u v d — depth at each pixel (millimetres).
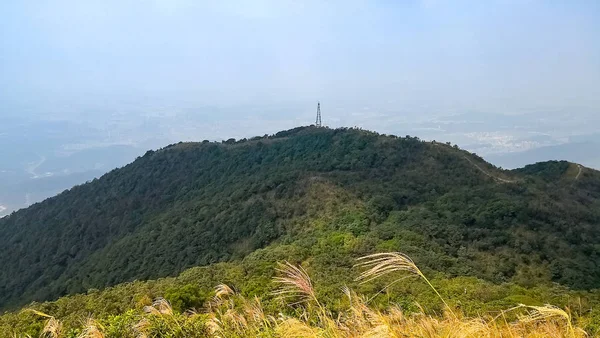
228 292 6980
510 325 4770
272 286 15953
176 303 14969
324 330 5031
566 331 4527
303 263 25297
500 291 17812
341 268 23000
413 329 4617
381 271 4191
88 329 6273
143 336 6012
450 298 14789
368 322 4922
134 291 21719
